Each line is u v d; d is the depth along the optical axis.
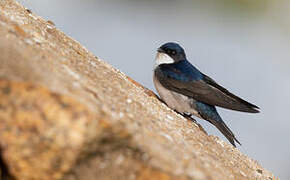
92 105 7.74
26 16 10.93
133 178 7.36
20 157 7.31
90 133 7.29
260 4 37.91
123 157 7.44
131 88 11.02
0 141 7.21
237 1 38.66
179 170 7.59
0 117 7.15
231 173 9.46
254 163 11.25
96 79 9.68
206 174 8.03
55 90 7.39
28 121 7.18
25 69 7.71
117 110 8.45
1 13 10.05
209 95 13.61
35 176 7.45
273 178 10.98
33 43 9.33
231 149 11.27
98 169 7.41
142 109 9.67
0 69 7.44
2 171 7.52
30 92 7.19
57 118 7.21
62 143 7.25
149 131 8.48
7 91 7.15
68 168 7.40
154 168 7.31
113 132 7.38
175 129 10.02
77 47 11.46
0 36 8.66
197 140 10.30
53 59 9.11
